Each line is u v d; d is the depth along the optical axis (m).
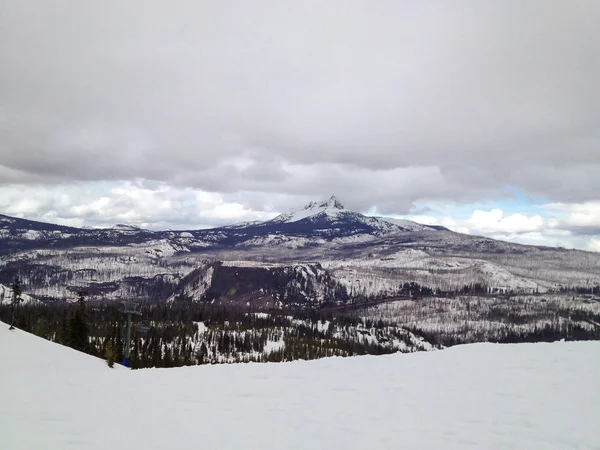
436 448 11.27
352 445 11.51
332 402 15.56
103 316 130.75
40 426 12.45
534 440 11.75
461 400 15.60
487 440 11.77
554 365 21.28
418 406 14.96
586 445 11.38
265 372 20.69
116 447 11.19
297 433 12.41
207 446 11.39
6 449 10.74
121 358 79.81
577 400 15.40
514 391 16.66
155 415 13.89
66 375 19.56
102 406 14.70
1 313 97.44
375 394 16.62
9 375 18.73
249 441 11.78
